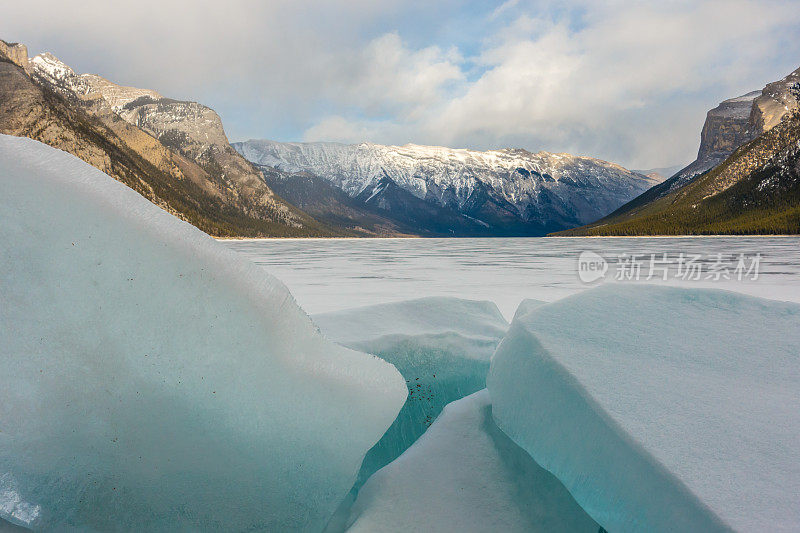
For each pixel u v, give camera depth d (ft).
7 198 4.91
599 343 6.17
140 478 5.07
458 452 6.57
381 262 91.50
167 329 5.14
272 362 5.61
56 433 4.91
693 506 3.71
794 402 4.88
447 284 51.44
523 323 6.89
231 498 5.34
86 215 5.12
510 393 6.40
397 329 10.30
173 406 5.08
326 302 36.55
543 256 109.91
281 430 5.58
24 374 4.82
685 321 6.72
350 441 6.22
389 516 5.55
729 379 5.36
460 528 5.35
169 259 5.34
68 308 4.91
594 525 5.32
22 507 4.89
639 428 4.60
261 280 5.86
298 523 5.75
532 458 6.16
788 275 57.26
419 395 9.22
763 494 3.72
